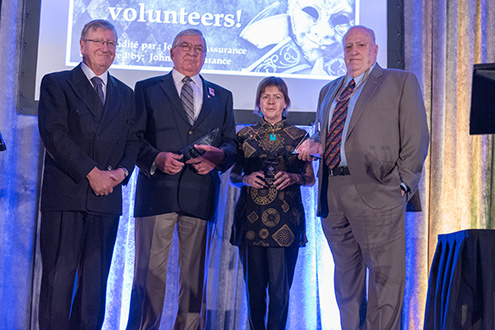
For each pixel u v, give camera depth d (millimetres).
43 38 3332
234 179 2852
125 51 3393
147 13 3439
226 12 3498
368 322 2641
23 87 3271
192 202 2717
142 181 2791
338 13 3559
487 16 3676
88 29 2650
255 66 3477
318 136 2795
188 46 2859
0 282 3107
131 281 3287
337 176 2676
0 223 3117
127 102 2689
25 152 3238
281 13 3531
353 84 2779
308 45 3525
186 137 2787
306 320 3326
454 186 3479
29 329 3156
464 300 2176
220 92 2936
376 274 2592
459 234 2240
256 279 2750
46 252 2488
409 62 3504
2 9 3246
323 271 3357
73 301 2596
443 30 3553
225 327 3281
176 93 2836
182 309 2756
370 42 2764
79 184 2484
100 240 2529
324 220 2768
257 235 2740
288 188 2818
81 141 2537
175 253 3314
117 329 3174
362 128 2641
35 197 3225
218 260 3318
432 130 3480
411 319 3311
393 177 2594
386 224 2580
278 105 2896
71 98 2559
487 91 1903
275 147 2854
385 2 3566
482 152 3562
